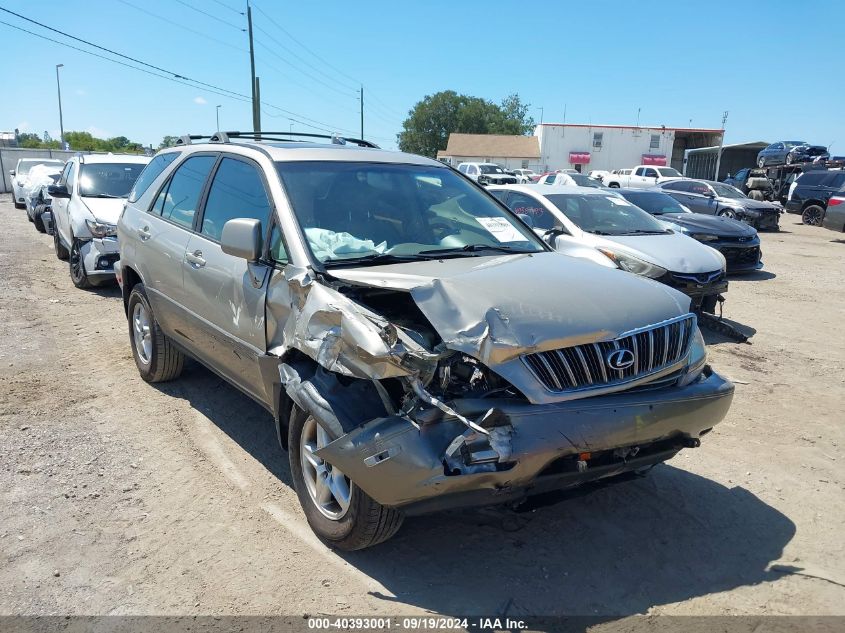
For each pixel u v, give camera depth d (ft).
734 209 67.67
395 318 11.12
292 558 11.31
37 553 11.28
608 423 10.03
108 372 20.16
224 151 15.70
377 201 13.83
